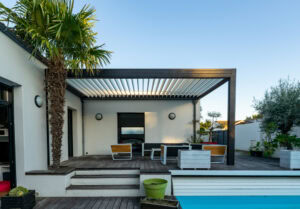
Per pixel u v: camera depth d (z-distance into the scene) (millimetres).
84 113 7266
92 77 4273
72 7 3111
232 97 4422
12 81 3049
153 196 3078
